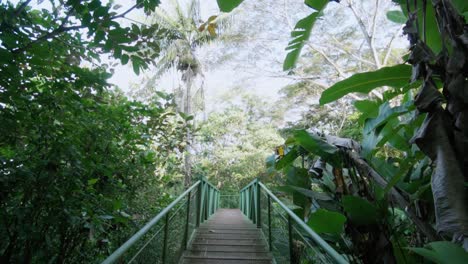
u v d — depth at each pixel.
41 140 2.35
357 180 3.45
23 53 1.87
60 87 2.27
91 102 2.83
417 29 1.89
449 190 1.41
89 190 2.91
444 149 1.52
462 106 1.56
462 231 1.31
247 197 8.23
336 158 3.47
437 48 2.10
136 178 4.12
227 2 2.03
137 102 3.82
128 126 3.57
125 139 3.66
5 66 1.74
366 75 2.26
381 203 3.13
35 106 2.27
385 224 3.05
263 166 15.46
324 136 3.88
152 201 4.79
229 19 10.67
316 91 15.76
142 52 2.09
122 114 3.49
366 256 3.04
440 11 1.75
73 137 2.67
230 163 16.48
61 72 2.24
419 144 1.63
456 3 2.05
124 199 3.96
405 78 2.25
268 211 4.67
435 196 1.46
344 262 1.72
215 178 16.08
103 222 2.91
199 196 6.33
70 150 2.37
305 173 4.06
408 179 2.90
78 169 2.46
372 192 3.27
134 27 2.01
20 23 1.78
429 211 2.63
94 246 3.40
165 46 9.44
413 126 2.10
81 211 2.63
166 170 5.61
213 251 4.66
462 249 1.39
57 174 2.35
